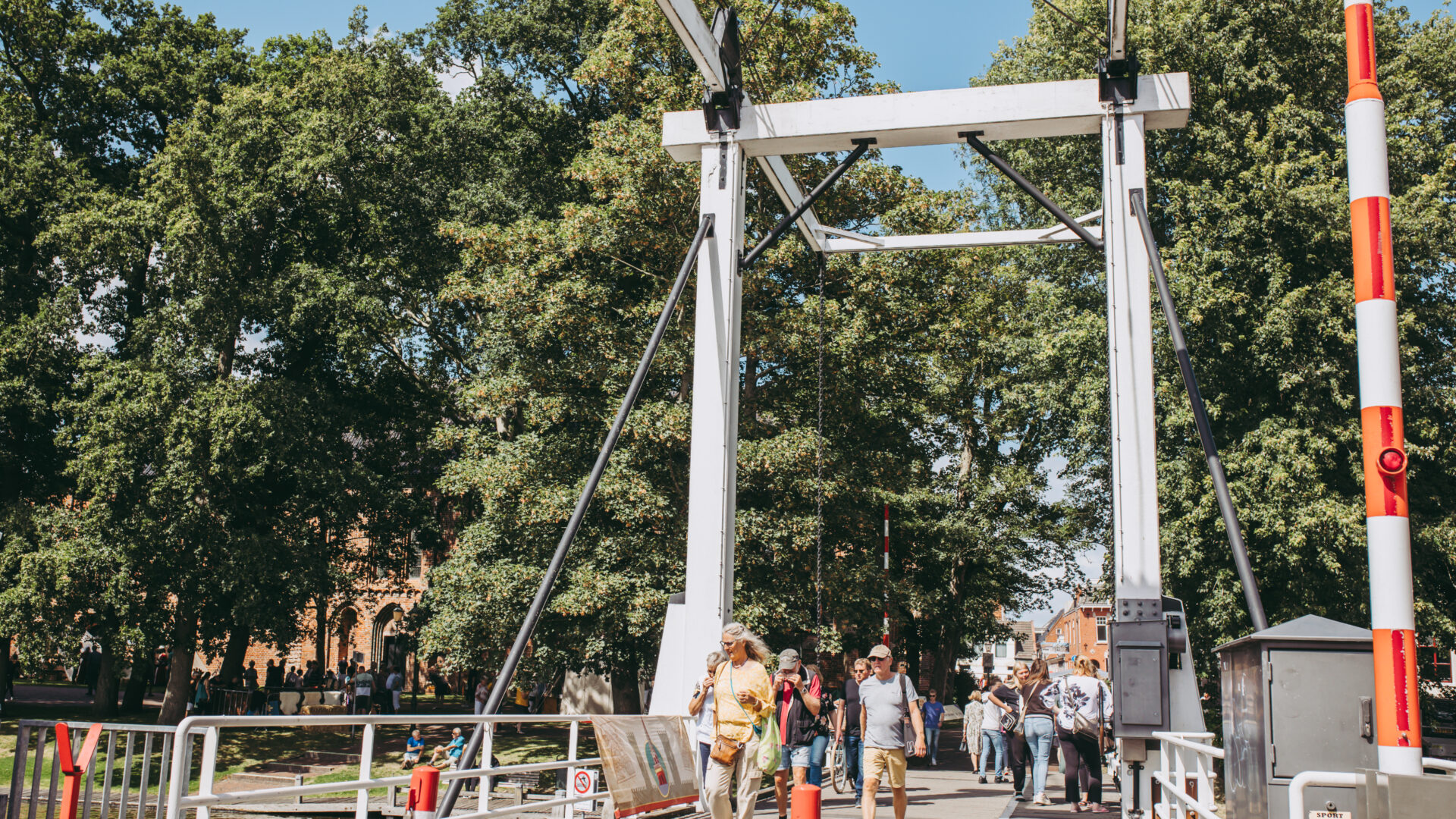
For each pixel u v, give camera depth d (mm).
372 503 27797
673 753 10055
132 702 31562
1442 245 20625
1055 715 12836
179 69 28812
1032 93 11469
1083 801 13406
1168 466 19750
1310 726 5336
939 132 11844
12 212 26125
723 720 8070
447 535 31312
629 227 21062
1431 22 24734
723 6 12312
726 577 11555
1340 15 21781
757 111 12320
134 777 22906
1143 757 9688
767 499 21547
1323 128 20859
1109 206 10969
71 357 25531
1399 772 4613
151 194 24500
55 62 27828
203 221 23594
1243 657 5824
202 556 25219
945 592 31250
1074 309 23797
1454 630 19938
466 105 26281
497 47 26922
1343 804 5160
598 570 20188
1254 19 21969
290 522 26906
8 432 26375
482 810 8500
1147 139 22172
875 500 22688
